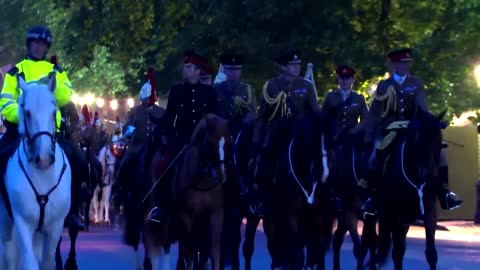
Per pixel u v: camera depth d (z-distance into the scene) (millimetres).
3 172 14312
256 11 34156
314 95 17594
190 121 16594
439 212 35219
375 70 33969
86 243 26141
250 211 18422
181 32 37156
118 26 41438
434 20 35219
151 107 19219
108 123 55281
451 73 35250
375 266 18766
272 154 17031
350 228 19094
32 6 64375
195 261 17125
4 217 14508
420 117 17469
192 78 16750
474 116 36688
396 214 17781
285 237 17469
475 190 35562
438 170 17438
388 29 35281
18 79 13766
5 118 14289
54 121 13391
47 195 13750
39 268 14375
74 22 42500
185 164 16125
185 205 16094
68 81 14664
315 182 16547
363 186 18562
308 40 34281
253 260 21922
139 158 18531
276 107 17328
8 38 64688
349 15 34406
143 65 41656
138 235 19000
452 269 20656
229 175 16547
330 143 16734
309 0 34250
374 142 18359
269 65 34406
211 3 35969
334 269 19484
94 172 19328
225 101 18344
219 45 35875
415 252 24047
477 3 35531
